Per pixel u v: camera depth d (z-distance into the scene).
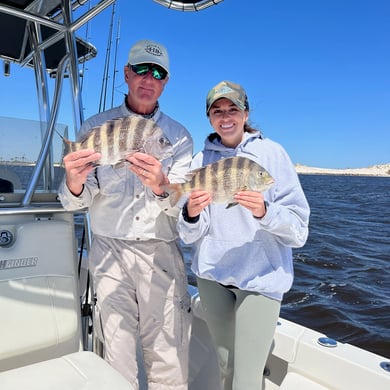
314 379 2.01
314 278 8.12
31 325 1.86
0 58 3.78
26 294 1.86
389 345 5.21
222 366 2.00
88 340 2.43
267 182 1.72
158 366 2.16
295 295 7.01
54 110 2.25
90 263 2.15
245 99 1.96
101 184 2.08
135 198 2.06
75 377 1.58
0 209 1.92
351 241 12.67
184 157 2.27
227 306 1.98
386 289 7.43
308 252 10.65
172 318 2.15
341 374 1.92
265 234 1.84
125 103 2.20
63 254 2.02
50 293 1.94
